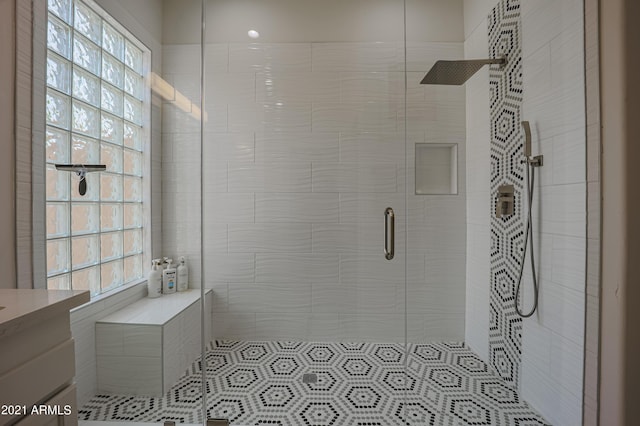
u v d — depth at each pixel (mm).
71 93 1588
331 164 2104
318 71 2102
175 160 2008
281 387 1742
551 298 1473
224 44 2076
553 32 1440
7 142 1235
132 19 1891
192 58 2045
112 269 1784
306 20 2102
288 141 2117
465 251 2014
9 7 1236
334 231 2102
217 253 2123
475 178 1980
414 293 2041
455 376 1820
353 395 1693
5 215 1234
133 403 1629
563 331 1397
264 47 2096
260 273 2133
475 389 1732
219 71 2074
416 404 1631
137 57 1936
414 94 2061
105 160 1758
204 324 1891
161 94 2016
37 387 669
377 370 1875
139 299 1859
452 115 2029
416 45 2064
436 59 2057
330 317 2080
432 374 1836
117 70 1831
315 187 2117
